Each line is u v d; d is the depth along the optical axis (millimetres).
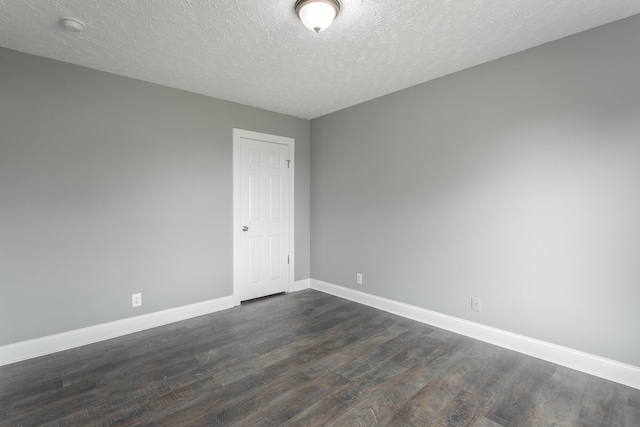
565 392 1997
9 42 2314
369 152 3662
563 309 2324
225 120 3609
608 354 2145
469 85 2789
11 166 2416
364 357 2449
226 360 2410
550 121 2355
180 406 1863
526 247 2486
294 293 4215
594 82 2168
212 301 3508
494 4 1898
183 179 3295
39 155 2523
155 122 3107
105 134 2826
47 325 2559
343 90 3334
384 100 3484
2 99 2381
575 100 2244
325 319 3266
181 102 3275
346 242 3969
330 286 4184
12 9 1924
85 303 2730
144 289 3051
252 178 3859
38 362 2391
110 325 2846
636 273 2039
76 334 2672
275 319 3273
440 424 1718
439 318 3039
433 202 3070
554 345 2365
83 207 2723
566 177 2291
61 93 2617
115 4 1882
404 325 3090
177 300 3262
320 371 2248
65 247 2639
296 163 4312
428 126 3094
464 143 2830
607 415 1784
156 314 3113
